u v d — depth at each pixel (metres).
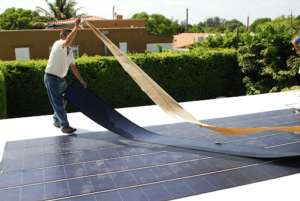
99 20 28.98
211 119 5.19
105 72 8.96
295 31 9.17
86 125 4.84
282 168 3.12
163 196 2.57
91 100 4.29
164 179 2.90
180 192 2.64
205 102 6.59
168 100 3.56
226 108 6.00
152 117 5.37
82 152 3.64
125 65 3.73
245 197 2.56
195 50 10.82
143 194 2.61
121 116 4.45
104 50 18.89
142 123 4.98
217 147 3.74
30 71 7.98
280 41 8.88
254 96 7.18
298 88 7.91
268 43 9.07
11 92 7.88
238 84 10.54
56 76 4.10
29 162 3.32
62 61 4.04
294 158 3.38
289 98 6.79
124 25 29.64
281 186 2.75
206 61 10.16
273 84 9.15
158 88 3.57
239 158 3.41
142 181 2.86
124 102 9.45
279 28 9.41
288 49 8.97
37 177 2.95
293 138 4.09
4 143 3.99
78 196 2.58
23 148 3.78
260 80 9.65
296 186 2.74
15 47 17.38
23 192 2.64
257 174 2.99
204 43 12.80
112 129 4.15
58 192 2.65
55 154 3.57
